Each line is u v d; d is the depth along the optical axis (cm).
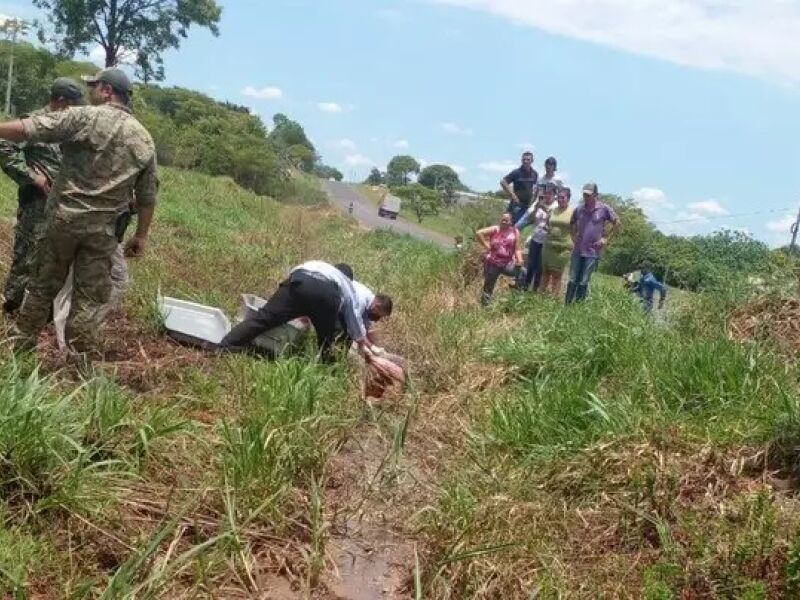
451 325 877
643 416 510
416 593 370
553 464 491
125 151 538
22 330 552
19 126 509
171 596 346
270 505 416
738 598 361
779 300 713
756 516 402
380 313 725
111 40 4306
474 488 475
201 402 542
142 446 438
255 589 369
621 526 429
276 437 466
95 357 593
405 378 638
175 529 383
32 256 628
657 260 1139
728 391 545
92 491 386
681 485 449
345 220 3816
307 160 9838
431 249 1684
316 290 673
